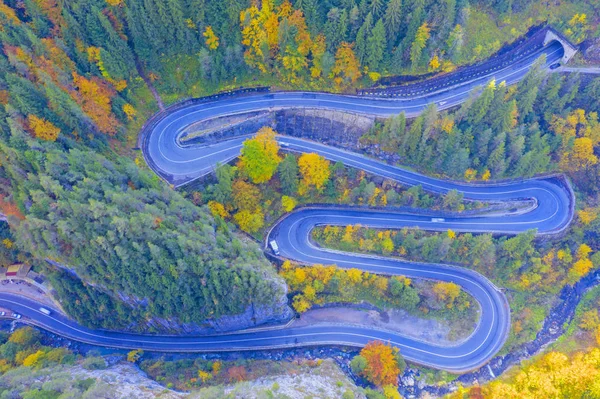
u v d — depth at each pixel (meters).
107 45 120.69
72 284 114.00
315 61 131.75
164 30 126.44
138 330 122.69
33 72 110.31
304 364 119.00
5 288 125.56
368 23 120.62
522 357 120.25
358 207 135.88
